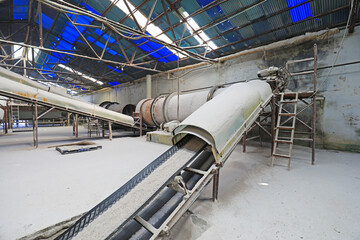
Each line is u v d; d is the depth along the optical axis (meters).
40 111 14.30
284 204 2.47
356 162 4.46
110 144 6.52
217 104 2.81
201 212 2.30
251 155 5.22
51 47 11.98
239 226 2.01
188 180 2.53
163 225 1.64
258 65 7.66
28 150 5.30
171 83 11.64
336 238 1.79
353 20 4.98
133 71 13.52
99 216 1.58
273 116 4.84
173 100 8.27
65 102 6.42
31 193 2.44
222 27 6.89
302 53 6.52
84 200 2.27
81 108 6.86
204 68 9.68
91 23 8.31
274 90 4.94
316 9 5.42
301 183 3.17
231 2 5.61
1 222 1.80
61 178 3.00
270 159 4.78
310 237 1.82
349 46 5.57
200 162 2.69
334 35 5.85
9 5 7.53
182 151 2.52
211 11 6.11
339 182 3.20
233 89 3.42
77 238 1.38
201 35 7.56
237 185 3.12
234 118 2.75
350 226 1.98
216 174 2.51
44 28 9.69
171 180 2.05
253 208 2.38
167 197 2.26
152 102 9.13
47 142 6.98
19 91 5.36
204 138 2.31
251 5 5.45
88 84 17.20
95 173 3.25
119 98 17.19
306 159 4.77
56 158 4.34
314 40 6.24
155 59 10.70
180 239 1.87
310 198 2.62
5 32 9.57
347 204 2.44
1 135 9.16
